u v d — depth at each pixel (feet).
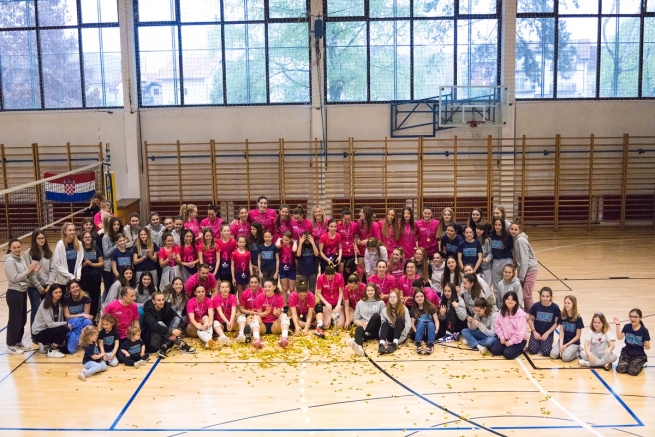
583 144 60.85
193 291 33.19
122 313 29.91
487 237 35.19
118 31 59.77
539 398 25.45
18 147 60.39
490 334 30.99
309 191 61.21
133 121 59.67
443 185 60.80
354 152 60.49
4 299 40.22
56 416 24.43
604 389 26.25
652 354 29.78
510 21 58.49
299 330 32.78
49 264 31.63
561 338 29.78
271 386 26.86
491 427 23.11
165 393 26.32
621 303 37.42
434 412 24.31
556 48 59.93
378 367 28.81
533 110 60.34
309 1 59.36
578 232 59.88
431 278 34.76
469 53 59.98
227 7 59.47
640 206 61.77
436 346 31.42
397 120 60.23
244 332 31.86
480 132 60.18
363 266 37.70
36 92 60.75
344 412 24.39
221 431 23.07
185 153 60.80
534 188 61.46
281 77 60.13
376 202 61.36
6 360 30.12
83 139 60.70
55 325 30.25
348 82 60.13
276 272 36.42
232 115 60.39
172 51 59.98
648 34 59.98
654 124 60.75
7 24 59.98
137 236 35.24
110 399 25.84
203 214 61.46
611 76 60.44
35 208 60.85
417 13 59.62
